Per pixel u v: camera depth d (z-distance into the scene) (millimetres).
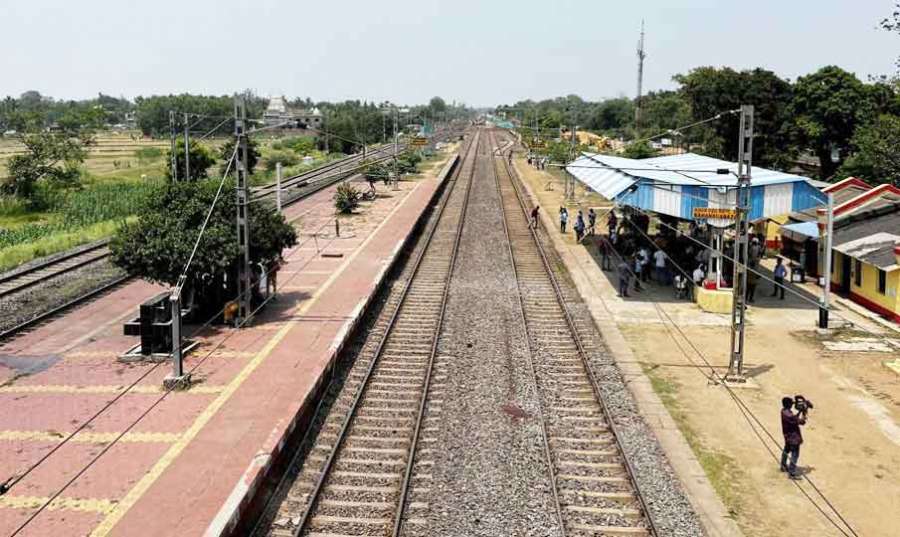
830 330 24906
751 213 27016
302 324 24797
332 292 29422
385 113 139125
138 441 15867
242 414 17328
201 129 135750
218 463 14891
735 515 13359
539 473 14672
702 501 13789
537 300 28984
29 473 14383
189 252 22938
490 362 21391
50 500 13359
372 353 22219
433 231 46094
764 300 29281
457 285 31484
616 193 28453
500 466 14938
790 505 13766
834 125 60844
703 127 64875
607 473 14766
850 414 18094
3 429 16453
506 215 53344
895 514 13500
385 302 28469
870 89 60031
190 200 24422
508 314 26688
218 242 23453
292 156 102125
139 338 23500
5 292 28922
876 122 51781
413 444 15609
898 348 23203
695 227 38375
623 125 145125
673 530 12664
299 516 13047
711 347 23312
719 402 18781
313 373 18359
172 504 13312
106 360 21266
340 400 18516
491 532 12523
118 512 13039
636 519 13039
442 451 15633
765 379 20500
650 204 28156
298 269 33875
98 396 18453
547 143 101812
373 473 14695
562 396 18906
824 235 30781
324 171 73500
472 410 17859
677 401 18812
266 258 26078
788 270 34781
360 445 16016
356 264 35031
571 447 15953
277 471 14375
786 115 62562
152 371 20266
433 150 114500
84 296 28422
